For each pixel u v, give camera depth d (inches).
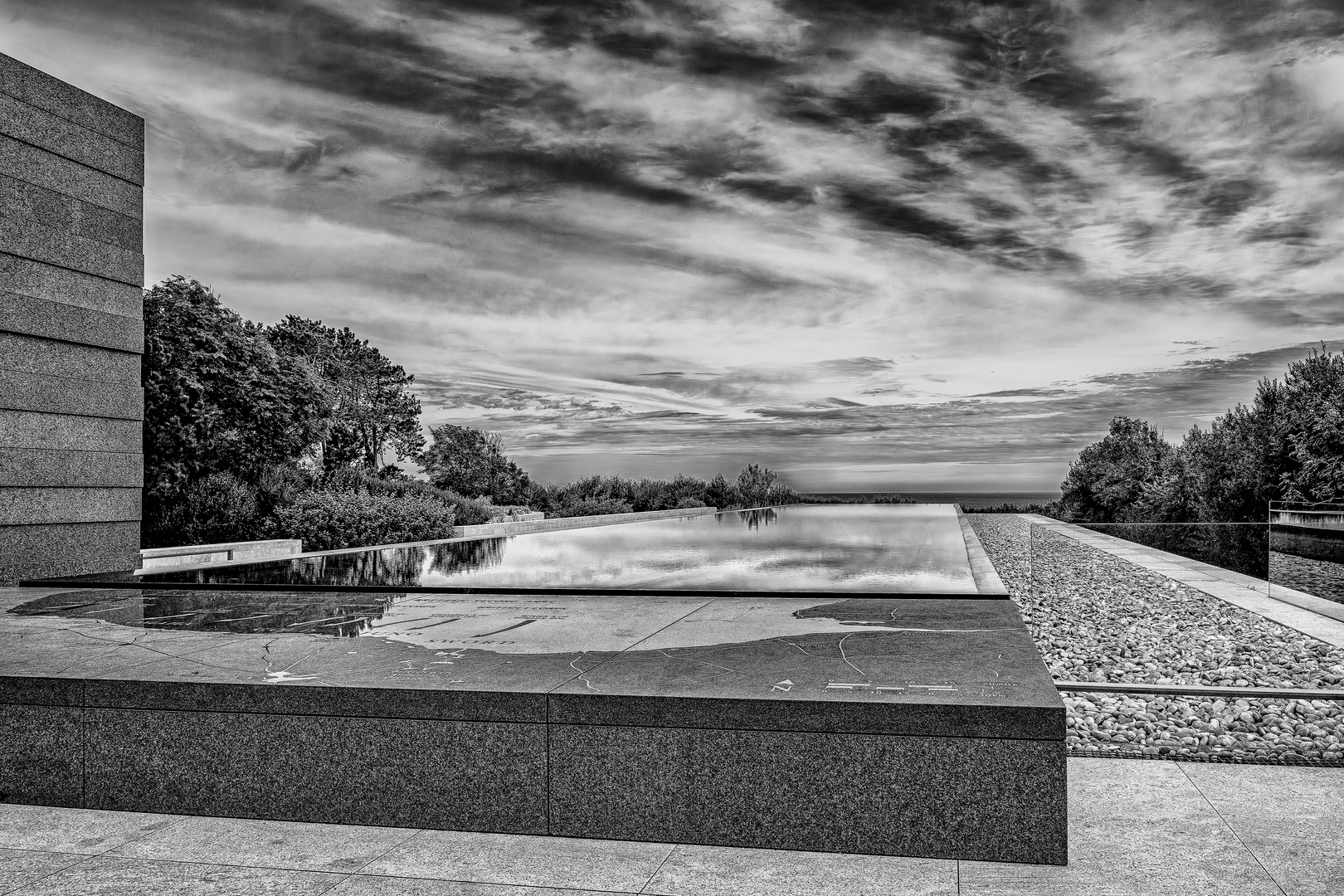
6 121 314.7
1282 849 117.6
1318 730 196.5
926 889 102.2
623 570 247.9
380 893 104.0
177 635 166.6
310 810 127.0
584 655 143.9
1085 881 105.3
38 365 328.2
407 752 123.8
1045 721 107.4
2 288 313.9
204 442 605.9
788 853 112.9
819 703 112.0
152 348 593.3
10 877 109.7
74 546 341.4
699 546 311.7
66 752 134.4
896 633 158.6
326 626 174.4
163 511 587.5
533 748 120.0
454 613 190.2
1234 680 254.1
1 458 313.0
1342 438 800.9
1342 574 385.4
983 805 109.2
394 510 681.0
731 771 114.7
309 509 629.9
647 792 117.1
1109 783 148.3
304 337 1083.3
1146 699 231.6
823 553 276.8
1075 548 722.8
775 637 156.3
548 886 104.7
